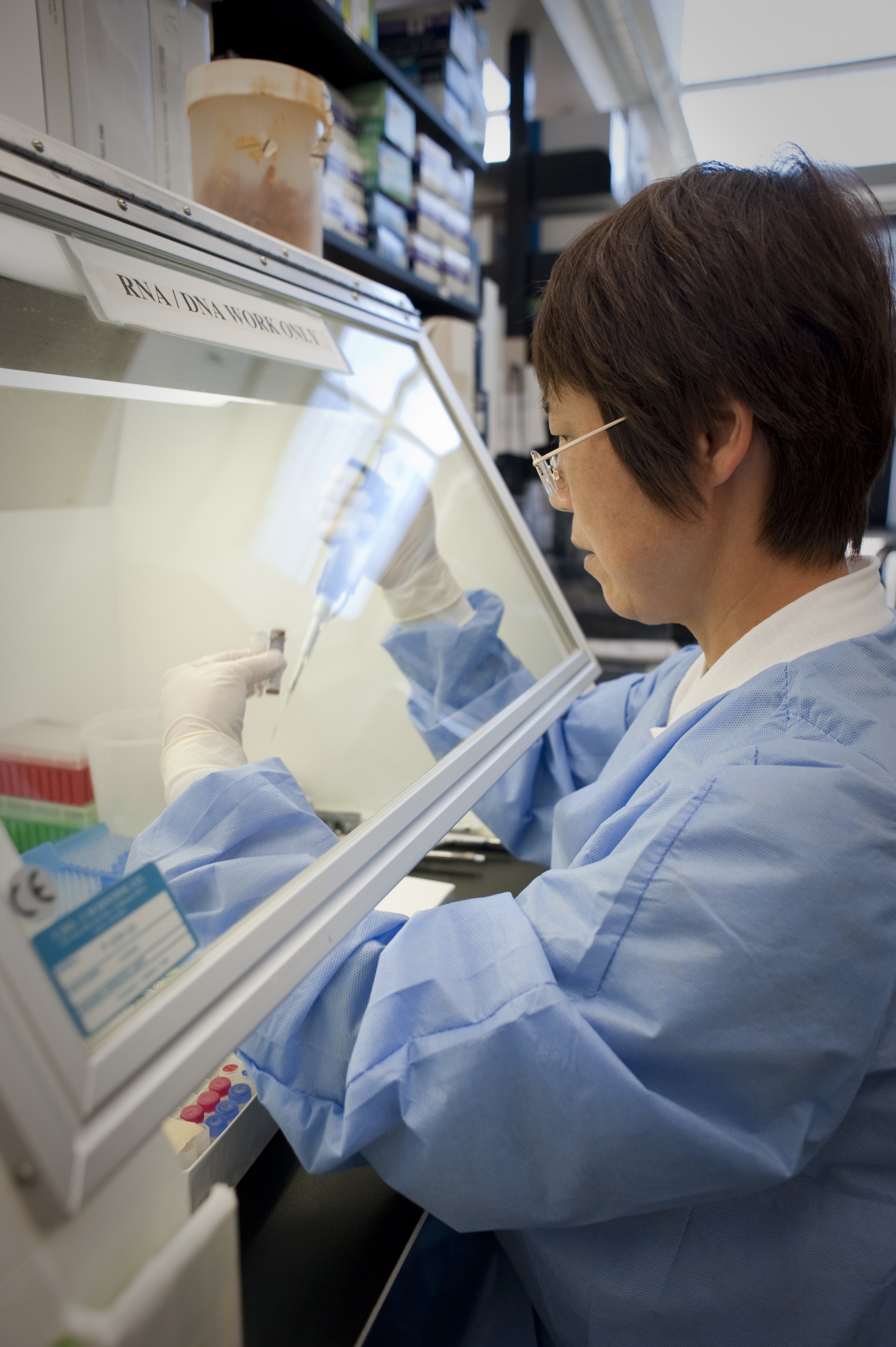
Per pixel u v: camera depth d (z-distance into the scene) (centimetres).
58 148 68
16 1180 38
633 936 62
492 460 155
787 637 76
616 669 338
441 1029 63
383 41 264
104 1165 41
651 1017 59
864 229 71
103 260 71
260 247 94
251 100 107
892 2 325
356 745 110
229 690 91
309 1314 65
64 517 86
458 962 67
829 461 72
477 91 292
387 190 232
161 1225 45
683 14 338
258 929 57
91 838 63
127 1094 44
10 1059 38
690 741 75
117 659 88
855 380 71
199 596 101
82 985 44
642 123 429
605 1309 66
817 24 342
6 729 70
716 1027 58
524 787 128
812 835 59
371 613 127
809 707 69
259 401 105
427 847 82
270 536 115
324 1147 66
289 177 112
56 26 109
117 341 82
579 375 77
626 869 63
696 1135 56
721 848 61
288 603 115
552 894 72
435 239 267
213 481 106
